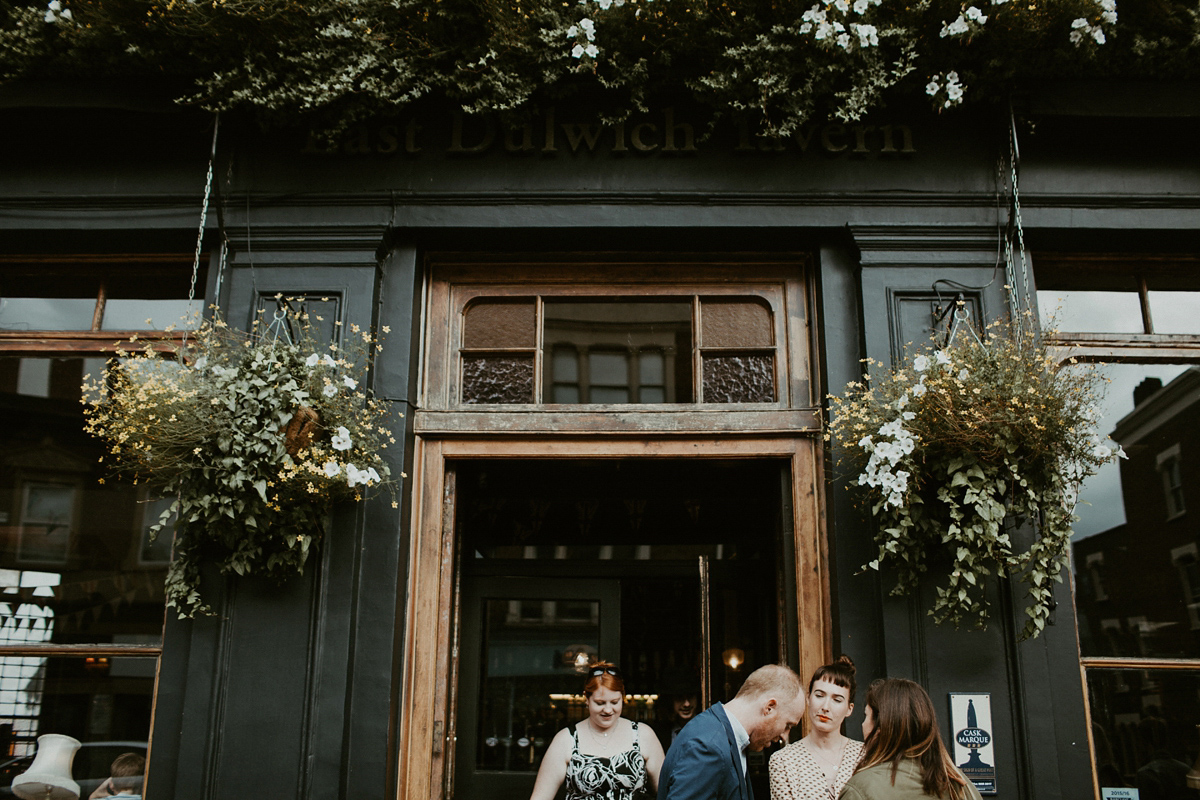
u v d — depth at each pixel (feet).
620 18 11.14
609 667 10.80
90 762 10.93
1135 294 12.36
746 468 16.12
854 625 10.55
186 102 11.20
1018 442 9.70
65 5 11.48
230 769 10.03
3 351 12.44
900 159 11.87
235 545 10.28
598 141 12.01
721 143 11.95
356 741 10.32
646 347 12.49
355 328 11.12
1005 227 11.62
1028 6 10.67
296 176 11.96
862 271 11.50
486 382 12.35
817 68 11.09
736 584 16.12
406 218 11.81
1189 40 11.23
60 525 11.89
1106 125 11.73
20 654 11.30
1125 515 11.45
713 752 8.01
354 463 10.37
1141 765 10.53
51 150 12.30
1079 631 10.99
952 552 10.01
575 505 17.39
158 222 11.96
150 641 11.39
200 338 11.08
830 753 9.32
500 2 11.07
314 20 11.08
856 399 10.78
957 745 9.96
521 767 14.30
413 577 11.38
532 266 12.62
